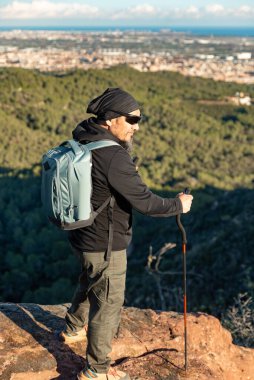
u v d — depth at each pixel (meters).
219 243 23.14
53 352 3.00
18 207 42.78
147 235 33.00
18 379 2.79
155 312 3.71
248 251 20.53
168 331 3.48
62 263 31.56
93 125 2.33
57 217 2.25
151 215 2.35
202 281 19.06
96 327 2.56
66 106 75.62
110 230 2.34
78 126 2.41
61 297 27.20
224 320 7.07
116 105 2.28
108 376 2.68
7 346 3.02
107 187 2.25
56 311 3.52
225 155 64.88
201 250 23.59
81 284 2.82
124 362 3.09
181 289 12.82
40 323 3.30
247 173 54.62
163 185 47.12
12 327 3.21
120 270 2.49
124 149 2.28
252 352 3.75
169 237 30.38
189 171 53.16
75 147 2.24
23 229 39.31
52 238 36.56
